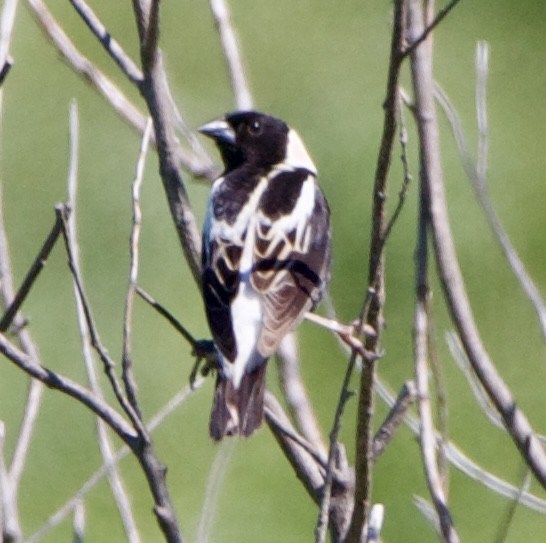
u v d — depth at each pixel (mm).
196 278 8500
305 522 14703
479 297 16078
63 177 17016
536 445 7750
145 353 15492
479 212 17391
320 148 17469
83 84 17438
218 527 14633
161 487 6781
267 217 8656
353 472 7875
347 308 15891
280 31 18844
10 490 7469
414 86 7992
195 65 17312
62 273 15789
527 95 18953
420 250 7875
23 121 17422
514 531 14109
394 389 15078
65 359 15219
